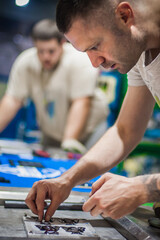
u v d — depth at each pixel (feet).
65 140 9.31
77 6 3.10
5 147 7.73
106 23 3.14
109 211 3.11
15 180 4.65
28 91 10.56
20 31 16.21
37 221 3.35
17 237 2.84
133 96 4.39
